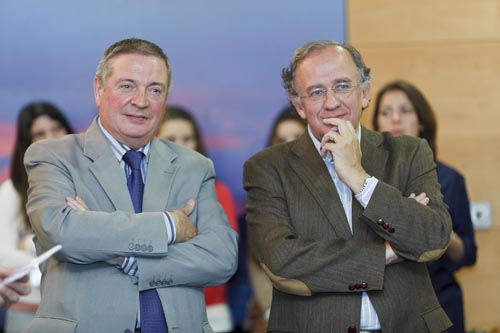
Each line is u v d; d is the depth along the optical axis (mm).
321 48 3516
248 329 5438
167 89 3521
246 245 5500
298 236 3422
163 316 3275
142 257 3232
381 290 3311
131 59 3406
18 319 5078
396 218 3271
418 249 3275
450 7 5816
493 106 5789
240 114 5609
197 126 5570
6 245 5262
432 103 5805
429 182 3508
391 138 3664
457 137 5801
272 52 5645
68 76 5531
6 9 5500
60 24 5531
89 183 3377
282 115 5605
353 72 3475
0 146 5418
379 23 5848
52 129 5477
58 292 3242
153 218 3275
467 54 5801
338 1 5691
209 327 3455
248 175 3670
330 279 3271
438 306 3441
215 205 3584
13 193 5340
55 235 3170
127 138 3445
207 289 5406
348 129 3395
